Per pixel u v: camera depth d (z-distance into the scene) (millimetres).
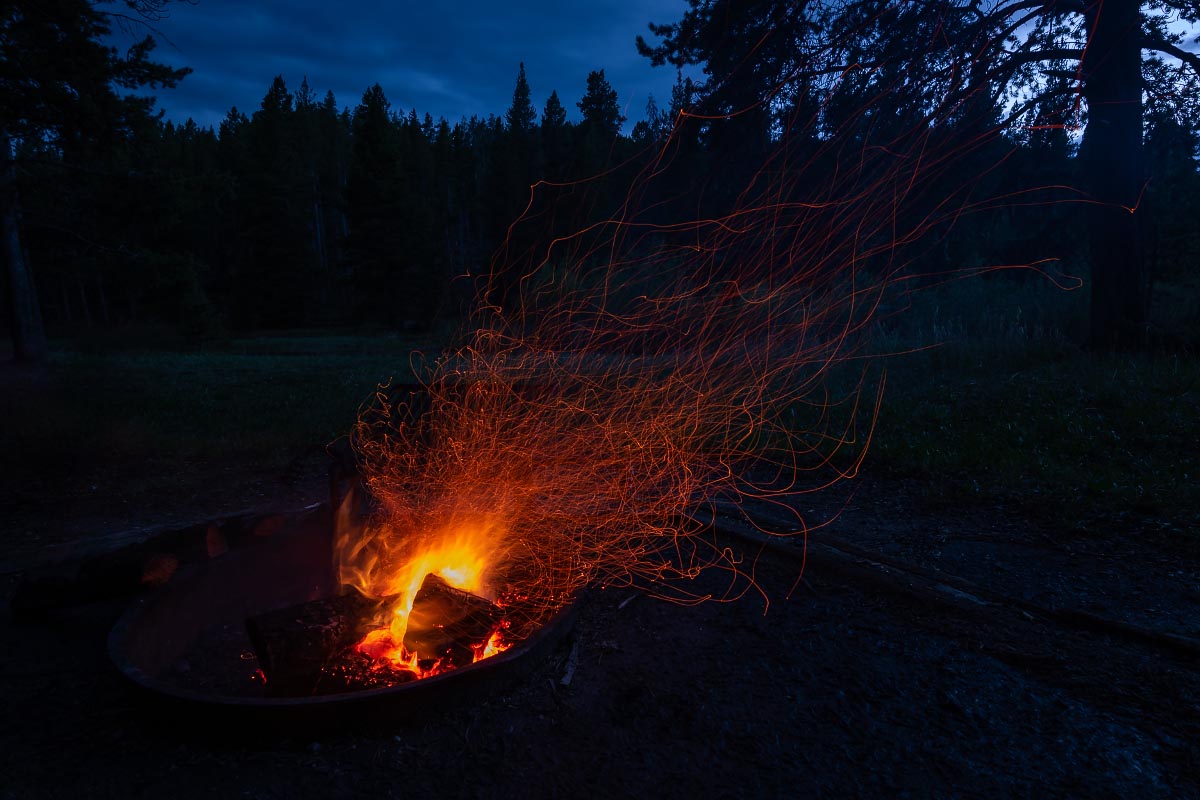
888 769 2555
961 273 14922
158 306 45875
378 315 46094
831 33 13031
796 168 13750
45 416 9484
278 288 50812
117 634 2982
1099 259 11492
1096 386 8609
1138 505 5059
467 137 92750
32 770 2529
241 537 4672
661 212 16203
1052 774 2512
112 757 2596
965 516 5324
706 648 3443
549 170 38125
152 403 11461
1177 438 6445
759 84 13680
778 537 4918
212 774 2496
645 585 4172
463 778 2494
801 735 2758
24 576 4465
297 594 4168
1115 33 11102
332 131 88750
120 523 5676
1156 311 13359
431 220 54000
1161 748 2639
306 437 8602
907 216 13258
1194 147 12898
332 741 2646
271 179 50906
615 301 16344
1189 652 3256
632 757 2621
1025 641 3430
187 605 3502
